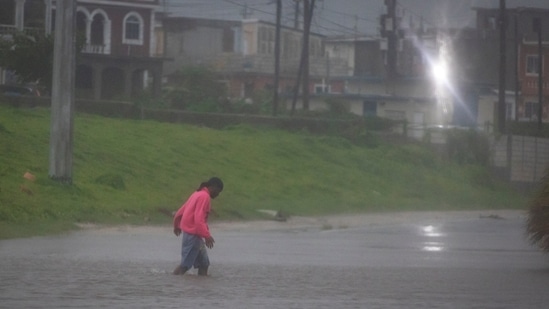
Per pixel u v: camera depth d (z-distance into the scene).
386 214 82.00
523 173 117.44
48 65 103.56
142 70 132.50
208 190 34.00
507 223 76.06
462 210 93.94
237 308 26.23
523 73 175.62
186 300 27.48
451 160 115.44
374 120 122.62
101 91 130.00
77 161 72.81
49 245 45.06
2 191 55.84
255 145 98.50
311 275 35.47
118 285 30.42
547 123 146.50
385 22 163.25
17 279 31.25
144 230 56.25
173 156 85.25
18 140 73.50
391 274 36.69
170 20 180.75
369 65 186.50
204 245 34.09
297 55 190.75
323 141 107.69
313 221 70.62
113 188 67.19
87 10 133.88
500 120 120.44
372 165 103.19
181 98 130.62
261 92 161.50
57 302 26.36
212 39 184.62
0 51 104.31
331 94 157.50
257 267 38.03
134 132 89.62
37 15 130.25
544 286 33.56
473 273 38.00
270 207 74.62
